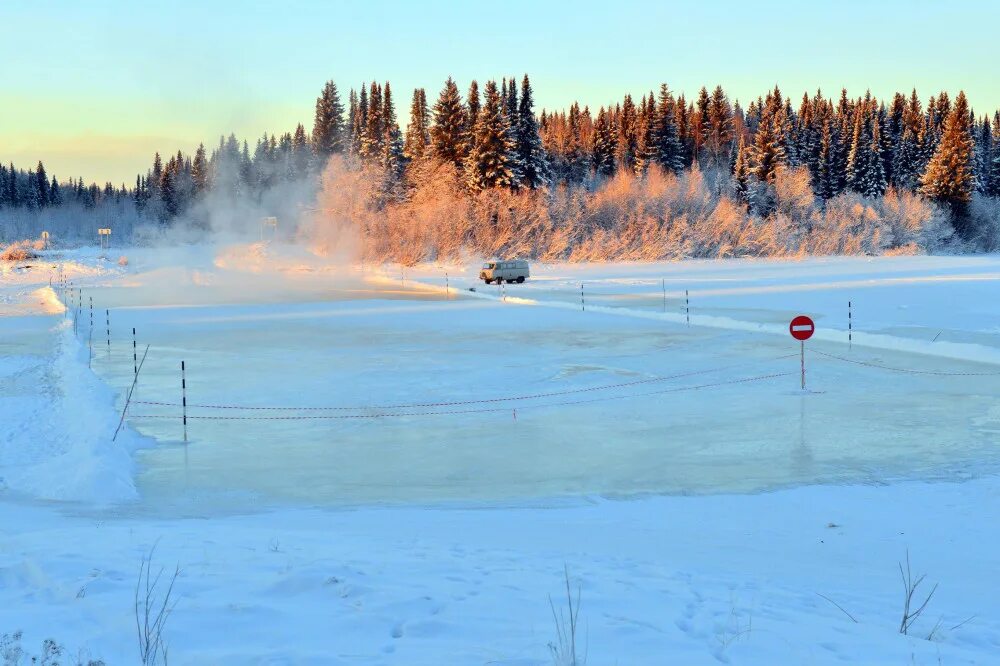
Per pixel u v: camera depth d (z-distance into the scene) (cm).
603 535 879
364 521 946
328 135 13288
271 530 848
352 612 513
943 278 5619
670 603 576
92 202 19150
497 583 609
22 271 7438
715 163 12850
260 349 2561
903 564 777
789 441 1382
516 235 8581
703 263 8294
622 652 455
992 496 1047
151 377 2061
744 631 505
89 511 988
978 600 662
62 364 2194
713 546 837
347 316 3659
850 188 11206
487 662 428
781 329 2895
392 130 10269
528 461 1279
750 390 1845
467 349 2536
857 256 9256
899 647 497
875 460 1254
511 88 9500
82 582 557
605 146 12206
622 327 3120
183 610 505
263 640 462
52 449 1346
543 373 2089
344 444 1398
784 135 11031
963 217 10550
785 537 880
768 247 9012
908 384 1894
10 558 648
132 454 1324
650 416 1595
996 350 2217
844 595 656
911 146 12169
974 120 12406
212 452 1346
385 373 2102
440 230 8581
